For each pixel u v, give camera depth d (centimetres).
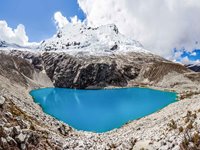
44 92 15500
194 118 2358
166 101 11138
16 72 17362
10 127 1875
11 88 9544
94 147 2453
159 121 3697
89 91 17762
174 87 17512
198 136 1988
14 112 2497
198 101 3747
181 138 2094
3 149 1634
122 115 8050
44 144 2066
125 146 2417
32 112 3541
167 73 19962
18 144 1772
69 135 3297
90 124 6731
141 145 2362
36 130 2345
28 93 12950
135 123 4738
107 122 6988
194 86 16675
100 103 11025
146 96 13788
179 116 3058
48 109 8875
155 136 2481
